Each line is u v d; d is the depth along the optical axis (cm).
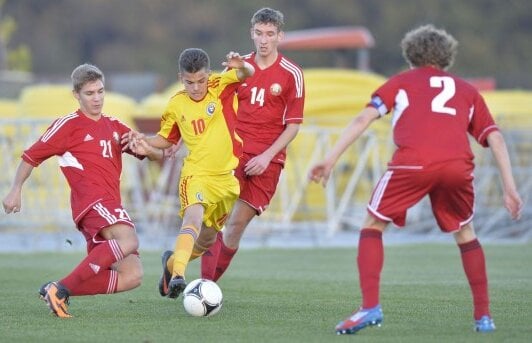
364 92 6806
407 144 2042
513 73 16362
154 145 2591
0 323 2325
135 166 5669
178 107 2541
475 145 6356
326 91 6731
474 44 16688
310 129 5669
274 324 2298
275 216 5969
